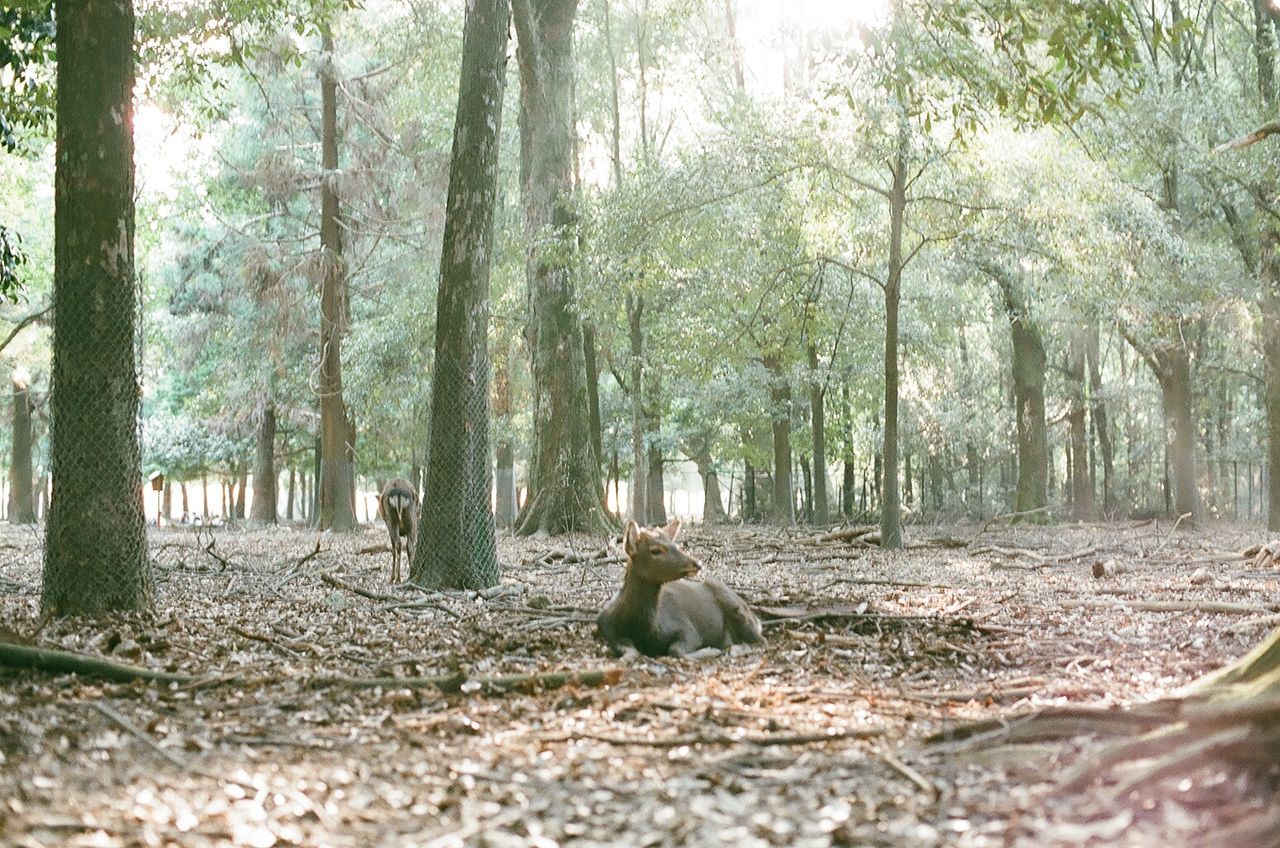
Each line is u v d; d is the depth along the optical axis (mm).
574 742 6418
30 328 42250
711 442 44969
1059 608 13156
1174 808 4836
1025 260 32312
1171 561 20578
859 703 7445
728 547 25016
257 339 41188
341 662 9359
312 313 41156
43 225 43281
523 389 43031
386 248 41656
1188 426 34969
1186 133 28703
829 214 26938
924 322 37125
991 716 6527
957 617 11602
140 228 45312
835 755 6035
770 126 23844
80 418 11266
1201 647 10102
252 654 9617
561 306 28453
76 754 6074
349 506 35531
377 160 37438
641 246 25266
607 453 45094
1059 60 12945
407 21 36125
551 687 7934
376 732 6711
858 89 20562
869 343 35750
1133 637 10805
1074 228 25078
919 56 16297
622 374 42094
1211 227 32875
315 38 39000
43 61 15766
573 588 16109
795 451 45656
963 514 44938
